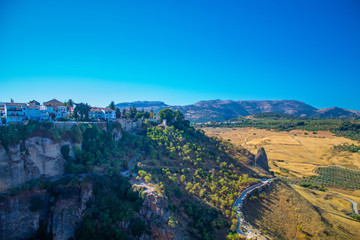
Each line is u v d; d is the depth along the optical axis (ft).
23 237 223.92
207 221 269.85
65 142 286.25
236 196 321.52
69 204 242.58
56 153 271.08
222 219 272.92
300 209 325.83
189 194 302.45
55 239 228.84
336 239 278.05
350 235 297.94
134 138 408.46
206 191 320.29
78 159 295.07
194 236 250.16
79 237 231.30
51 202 240.12
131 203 261.03
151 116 615.98
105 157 325.01
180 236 239.50
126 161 335.47
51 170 263.90
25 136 248.73
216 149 460.14
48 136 265.75
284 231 280.72
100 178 283.18
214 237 253.44
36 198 236.22
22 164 240.53
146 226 244.83
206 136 531.09
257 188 348.38
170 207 262.06
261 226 278.05
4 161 226.58
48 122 283.38
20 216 223.92
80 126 318.45
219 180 351.67
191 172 356.59
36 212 231.50
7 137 233.35
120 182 287.28
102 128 359.87
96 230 237.66
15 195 225.76
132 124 483.51
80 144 303.68
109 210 254.27
